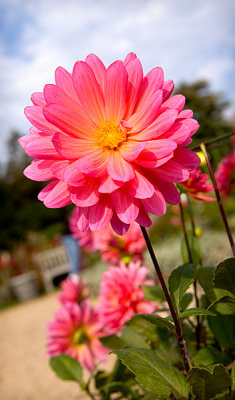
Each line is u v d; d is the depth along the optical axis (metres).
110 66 0.27
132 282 0.44
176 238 2.16
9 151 11.10
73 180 0.25
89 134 0.28
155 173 0.25
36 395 1.08
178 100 0.26
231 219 1.98
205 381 0.24
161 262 1.73
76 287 0.67
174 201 0.25
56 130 0.28
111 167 0.26
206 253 1.75
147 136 0.26
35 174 0.27
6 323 2.24
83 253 2.45
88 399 0.68
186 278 0.28
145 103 0.27
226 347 0.35
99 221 0.26
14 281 2.91
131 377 0.39
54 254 3.06
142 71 0.27
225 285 0.27
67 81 0.28
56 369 0.42
